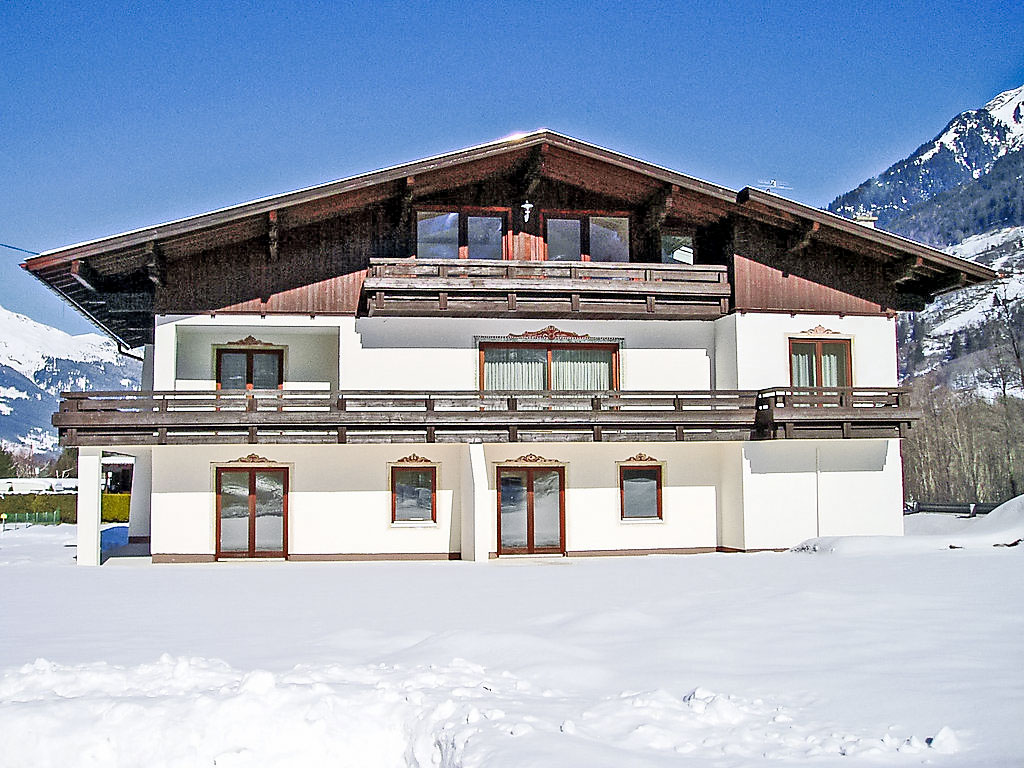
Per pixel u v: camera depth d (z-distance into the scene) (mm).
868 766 6062
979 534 20781
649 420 22516
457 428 22203
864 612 11492
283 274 22375
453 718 7430
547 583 15758
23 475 90438
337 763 7480
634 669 8914
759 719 7172
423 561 22125
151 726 7648
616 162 22484
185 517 22094
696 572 16875
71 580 17328
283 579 17188
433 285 21875
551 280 22359
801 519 23094
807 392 22484
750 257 23484
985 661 8633
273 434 21500
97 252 20500
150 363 26344
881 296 24078
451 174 22656
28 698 8250
